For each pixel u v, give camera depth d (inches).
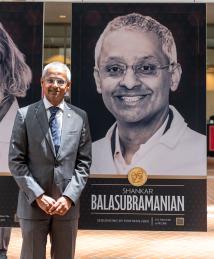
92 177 153.4
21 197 129.0
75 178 126.9
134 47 151.9
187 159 151.9
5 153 153.4
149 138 152.7
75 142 127.8
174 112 151.9
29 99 153.6
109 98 152.9
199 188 151.9
